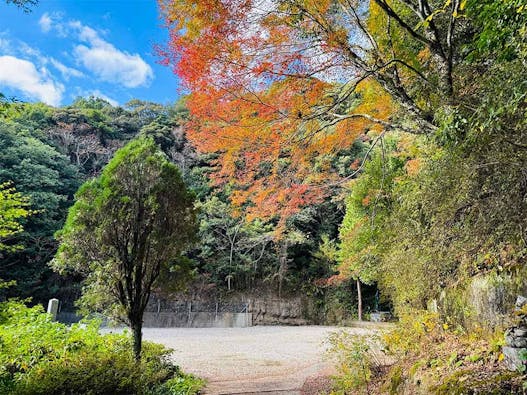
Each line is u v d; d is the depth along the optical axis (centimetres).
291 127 477
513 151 265
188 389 508
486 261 376
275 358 895
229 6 373
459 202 330
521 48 244
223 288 2236
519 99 215
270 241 2228
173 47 401
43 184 2094
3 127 2089
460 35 435
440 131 298
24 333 534
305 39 417
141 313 530
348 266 1499
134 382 426
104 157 2741
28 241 1916
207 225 2145
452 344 381
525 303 314
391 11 409
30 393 378
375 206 612
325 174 569
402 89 453
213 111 449
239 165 526
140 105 3406
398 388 388
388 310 2089
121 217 502
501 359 287
